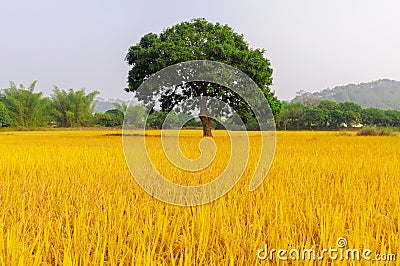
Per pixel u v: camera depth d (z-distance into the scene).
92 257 2.98
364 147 14.79
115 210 4.07
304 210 4.28
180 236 3.36
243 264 2.92
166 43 24.27
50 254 3.05
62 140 23.58
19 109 58.19
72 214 4.05
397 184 5.88
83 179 6.51
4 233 3.48
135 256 2.89
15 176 7.06
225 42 24.83
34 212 3.99
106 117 64.25
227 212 4.07
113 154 11.66
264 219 3.85
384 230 3.51
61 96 63.09
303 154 11.48
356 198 4.55
